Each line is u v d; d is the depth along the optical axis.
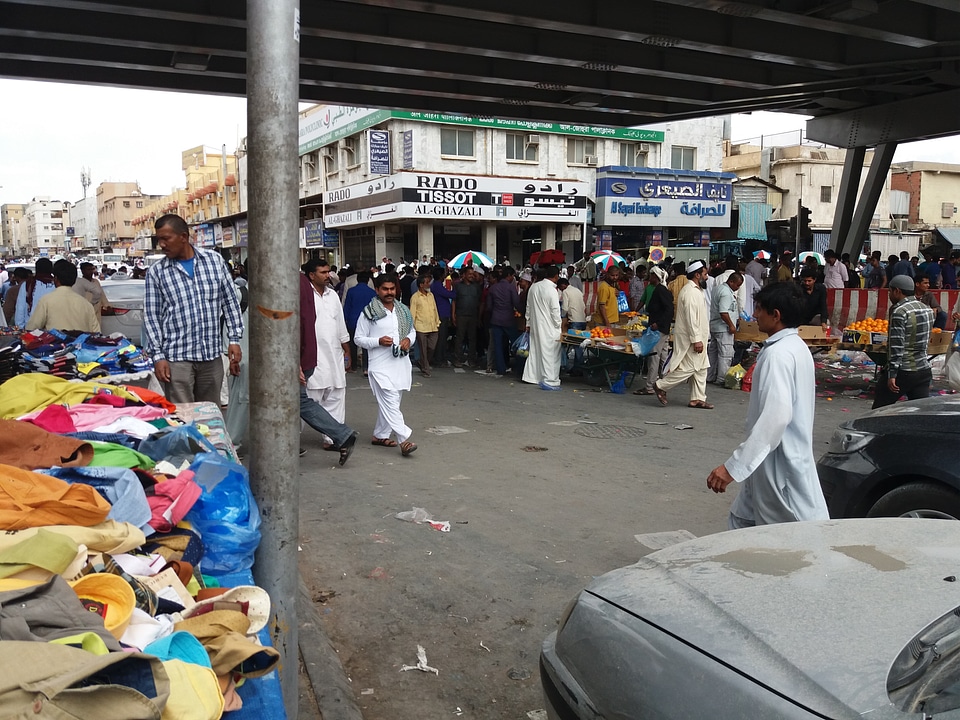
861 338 11.62
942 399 4.45
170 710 1.59
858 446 4.37
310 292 7.31
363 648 4.00
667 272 17.61
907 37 13.43
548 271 12.21
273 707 2.05
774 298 3.64
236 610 2.18
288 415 2.70
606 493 6.52
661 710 2.14
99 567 2.07
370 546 5.31
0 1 10.49
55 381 4.01
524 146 34.72
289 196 2.59
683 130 38.03
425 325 13.55
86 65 14.40
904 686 1.85
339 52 14.38
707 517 5.91
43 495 2.20
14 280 11.06
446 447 8.18
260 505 2.74
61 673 1.46
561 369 13.86
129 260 56.22
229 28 12.96
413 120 32.25
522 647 3.99
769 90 19.11
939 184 49.97
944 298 13.64
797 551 2.69
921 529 2.86
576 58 14.39
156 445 3.24
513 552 5.21
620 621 2.47
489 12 11.56
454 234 35.06
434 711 3.47
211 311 5.97
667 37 13.18
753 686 1.99
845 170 25.91
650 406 10.65
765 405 3.53
